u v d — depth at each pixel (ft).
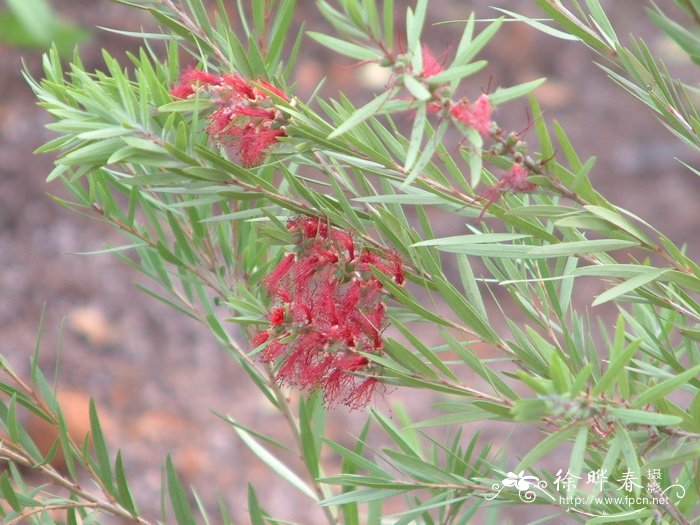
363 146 2.15
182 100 2.17
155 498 6.01
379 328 2.23
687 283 2.04
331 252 2.25
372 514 2.62
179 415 6.65
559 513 2.30
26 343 6.73
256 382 2.67
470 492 2.29
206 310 2.66
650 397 1.95
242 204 2.47
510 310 7.34
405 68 1.94
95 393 6.59
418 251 2.24
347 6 1.92
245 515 6.06
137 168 2.53
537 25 2.17
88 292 7.26
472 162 1.95
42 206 7.68
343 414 6.89
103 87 2.23
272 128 2.17
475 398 2.17
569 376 1.94
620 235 2.05
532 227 2.10
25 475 5.47
